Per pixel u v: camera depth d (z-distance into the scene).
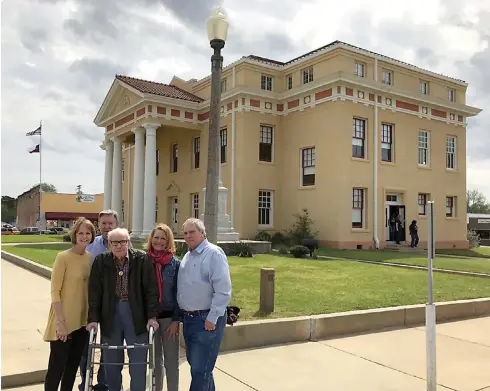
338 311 9.23
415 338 8.58
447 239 31.56
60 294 5.18
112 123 36.50
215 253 5.18
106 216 6.24
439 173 31.34
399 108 29.27
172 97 31.58
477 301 10.84
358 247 26.77
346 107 26.69
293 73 30.23
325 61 28.05
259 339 7.88
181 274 5.25
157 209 38.06
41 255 20.50
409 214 29.45
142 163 32.41
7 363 6.46
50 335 5.16
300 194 28.70
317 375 6.55
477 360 7.39
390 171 28.61
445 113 31.91
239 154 29.16
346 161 26.55
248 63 29.78
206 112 32.34
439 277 15.02
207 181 9.14
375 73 28.44
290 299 10.34
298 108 29.11
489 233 60.88
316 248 23.95
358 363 7.09
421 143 30.81
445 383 6.37
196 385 5.04
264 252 22.42
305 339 8.28
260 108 29.59
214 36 9.25
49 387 5.13
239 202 28.88
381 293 11.44
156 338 5.45
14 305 10.62
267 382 6.24
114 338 5.07
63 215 73.31
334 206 26.41
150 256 5.36
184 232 5.28
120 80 33.62
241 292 11.07
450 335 8.91
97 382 5.67
